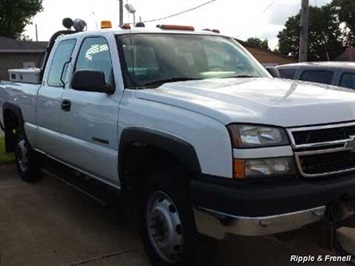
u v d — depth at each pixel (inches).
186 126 137.5
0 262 169.6
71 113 201.0
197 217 135.3
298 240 179.2
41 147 244.1
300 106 135.1
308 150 130.6
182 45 192.1
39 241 188.4
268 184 126.4
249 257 171.5
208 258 145.7
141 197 164.4
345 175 136.6
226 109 133.5
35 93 241.4
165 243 154.3
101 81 171.9
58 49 231.8
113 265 167.8
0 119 300.8
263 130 127.4
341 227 140.8
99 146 183.2
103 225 205.3
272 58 1569.9
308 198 127.4
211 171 130.3
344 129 137.3
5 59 1336.1
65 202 237.0
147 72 176.1
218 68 189.8
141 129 153.7
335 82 319.6
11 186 267.4
